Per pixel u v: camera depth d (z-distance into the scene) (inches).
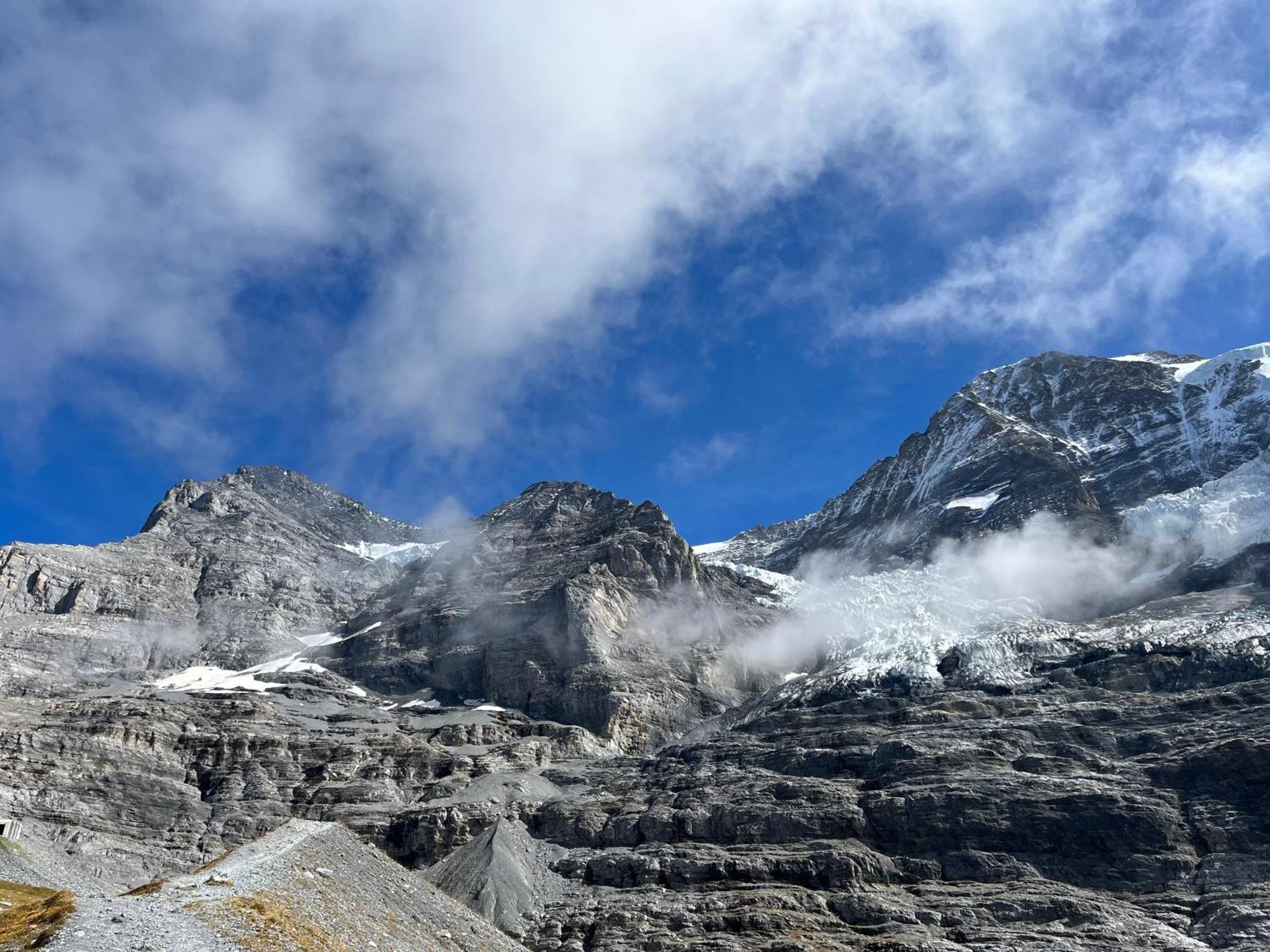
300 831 5152.6
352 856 5103.3
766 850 7785.4
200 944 3420.3
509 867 7711.6
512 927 7150.6
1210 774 7544.3
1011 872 7268.7
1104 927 6471.5
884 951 6348.4
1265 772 7342.5
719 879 7564.0
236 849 4788.4
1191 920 6589.6
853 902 6978.4
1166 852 7140.8
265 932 3698.3
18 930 3353.8
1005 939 6422.2
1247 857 6924.2
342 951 3909.9
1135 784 7711.6
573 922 7145.7
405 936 4559.5
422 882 5339.6
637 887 7647.6
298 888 4365.2
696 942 6707.7
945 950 6269.7
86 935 3282.5
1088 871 7194.9
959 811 7682.1
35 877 6417.3
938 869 7426.2
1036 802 7603.4
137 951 3243.1
